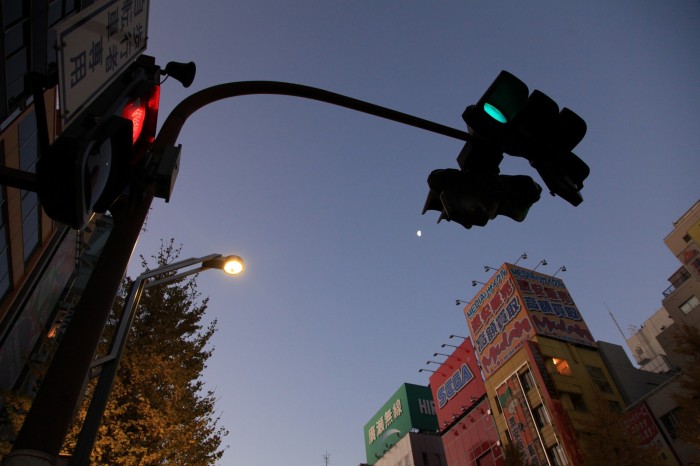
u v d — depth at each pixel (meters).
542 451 25.58
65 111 1.71
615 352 30.73
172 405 8.71
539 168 3.59
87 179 1.64
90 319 2.03
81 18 1.87
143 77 2.36
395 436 48.38
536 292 32.97
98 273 2.20
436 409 39.19
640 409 24.22
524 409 27.88
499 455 30.38
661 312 49.97
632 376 29.11
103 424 7.84
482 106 3.45
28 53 11.49
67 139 1.60
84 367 1.92
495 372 31.66
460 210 3.46
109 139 1.82
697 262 30.91
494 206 3.57
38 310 18.69
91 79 1.93
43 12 11.77
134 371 8.46
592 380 28.25
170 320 10.08
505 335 32.12
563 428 24.67
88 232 23.36
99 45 2.02
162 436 8.17
